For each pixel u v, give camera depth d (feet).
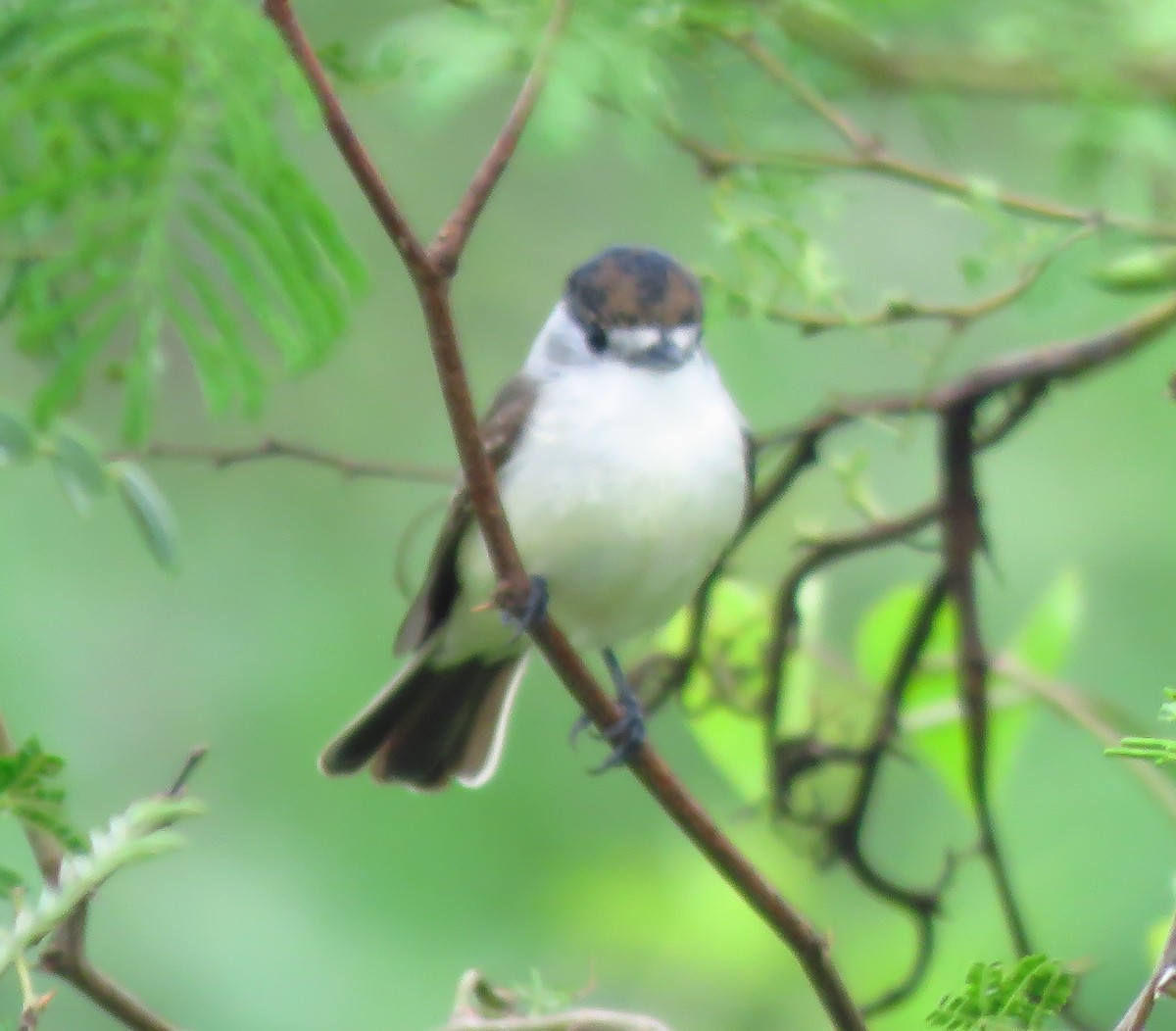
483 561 30.66
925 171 30.55
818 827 32.12
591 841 40.11
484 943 38.58
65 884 15.57
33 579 39.55
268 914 37.86
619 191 43.24
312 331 20.40
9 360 36.45
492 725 32.76
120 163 19.94
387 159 43.39
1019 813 37.91
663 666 33.04
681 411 30.17
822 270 29.84
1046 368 31.40
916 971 31.01
